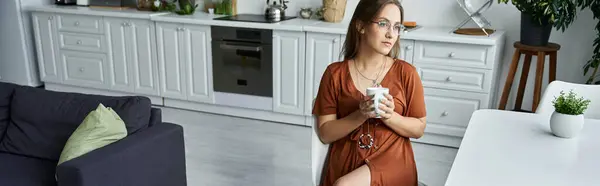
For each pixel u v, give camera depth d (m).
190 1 4.67
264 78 4.06
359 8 1.77
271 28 3.85
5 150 2.57
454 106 3.54
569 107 1.81
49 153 2.46
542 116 2.09
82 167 1.96
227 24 3.99
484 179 1.47
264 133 3.94
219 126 4.09
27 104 2.58
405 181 1.80
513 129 1.92
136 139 2.27
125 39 4.45
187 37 4.20
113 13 4.39
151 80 4.50
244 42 4.02
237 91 4.21
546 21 3.23
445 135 3.66
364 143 1.79
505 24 3.73
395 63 1.85
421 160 3.44
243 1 4.49
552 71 3.39
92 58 4.66
